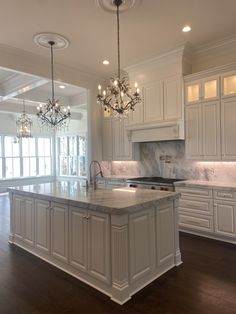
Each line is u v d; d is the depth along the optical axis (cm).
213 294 264
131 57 497
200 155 455
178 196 333
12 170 1003
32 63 489
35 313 239
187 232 462
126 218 260
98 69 565
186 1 322
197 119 458
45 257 356
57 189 385
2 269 329
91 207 274
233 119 414
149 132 523
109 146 625
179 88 477
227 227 404
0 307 249
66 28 384
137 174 614
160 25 380
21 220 403
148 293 268
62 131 1102
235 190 392
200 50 474
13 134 1002
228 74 419
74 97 804
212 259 348
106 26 379
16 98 666
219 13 351
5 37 408
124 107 334
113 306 247
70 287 283
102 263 271
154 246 298
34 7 329
